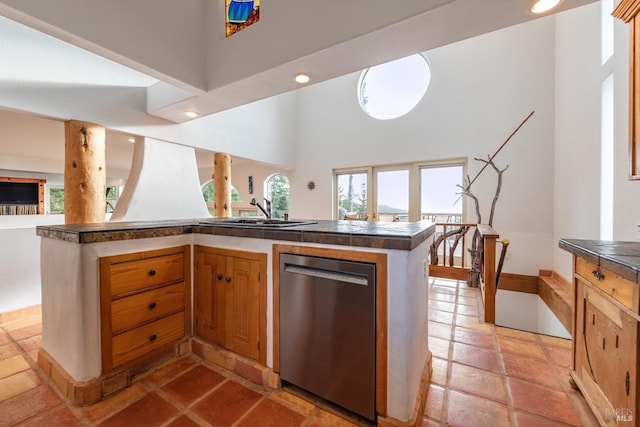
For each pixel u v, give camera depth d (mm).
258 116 4852
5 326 2328
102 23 1784
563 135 3451
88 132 2420
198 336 1919
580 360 1448
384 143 4984
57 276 1580
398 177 4980
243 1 2209
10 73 2047
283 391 1535
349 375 1322
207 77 2418
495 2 1403
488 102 4160
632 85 1504
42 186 6371
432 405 1440
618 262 1021
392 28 1619
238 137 4371
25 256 2537
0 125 3090
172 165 3217
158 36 2086
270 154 5176
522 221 3979
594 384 1296
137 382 1608
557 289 3332
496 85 4109
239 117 4395
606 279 1197
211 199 7699
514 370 1744
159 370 1722
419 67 4809
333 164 5531
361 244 1273
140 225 1865
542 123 3844
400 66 4984
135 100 2836
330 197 5582
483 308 2672
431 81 4562
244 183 6633
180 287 1885
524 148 3951
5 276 2428
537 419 1337
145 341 1683
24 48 2113
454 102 4395
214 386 1578
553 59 3777
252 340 1647
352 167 5344
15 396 1468
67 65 2348
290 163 5773
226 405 1430
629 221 1944
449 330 2334
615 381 1126
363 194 5336
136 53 1956
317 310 1409
